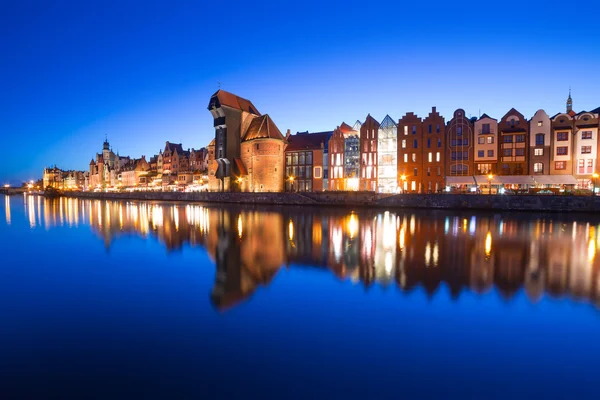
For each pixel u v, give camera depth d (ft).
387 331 29.76
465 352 26.17
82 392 21.74
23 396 21.26
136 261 57.93
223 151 293.02
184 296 39.42
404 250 65.72
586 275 47.24
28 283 45.03
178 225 111.55
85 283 44.96
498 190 200.44
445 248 67.72
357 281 44.50
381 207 192.44
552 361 24.97
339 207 206.69
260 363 24.86
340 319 32.32
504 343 27.53
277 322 31.91
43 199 397.19
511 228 100.01
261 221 122.62
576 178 192.13
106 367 24.58
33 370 24.18
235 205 234.99
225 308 35.53
